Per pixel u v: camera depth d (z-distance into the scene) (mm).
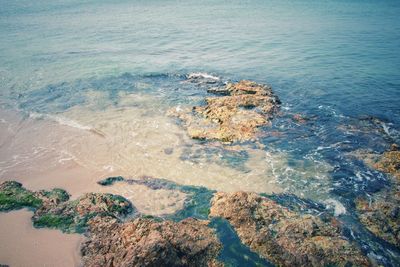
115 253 11445
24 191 15508
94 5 84062
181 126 21219
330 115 22531
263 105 23078
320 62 34094
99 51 39219
